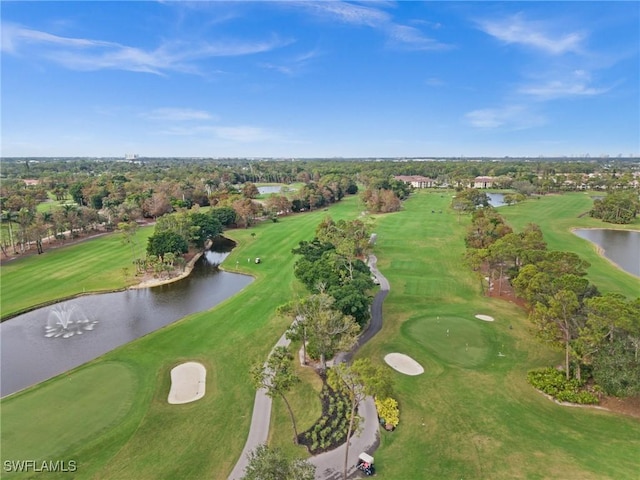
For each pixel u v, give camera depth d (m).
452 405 35.53
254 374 30.98
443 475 27.53
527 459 28.97
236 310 57.78
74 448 30.62
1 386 40.59
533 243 64.12
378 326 52.06
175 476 27.77
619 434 31.52
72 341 50.66
